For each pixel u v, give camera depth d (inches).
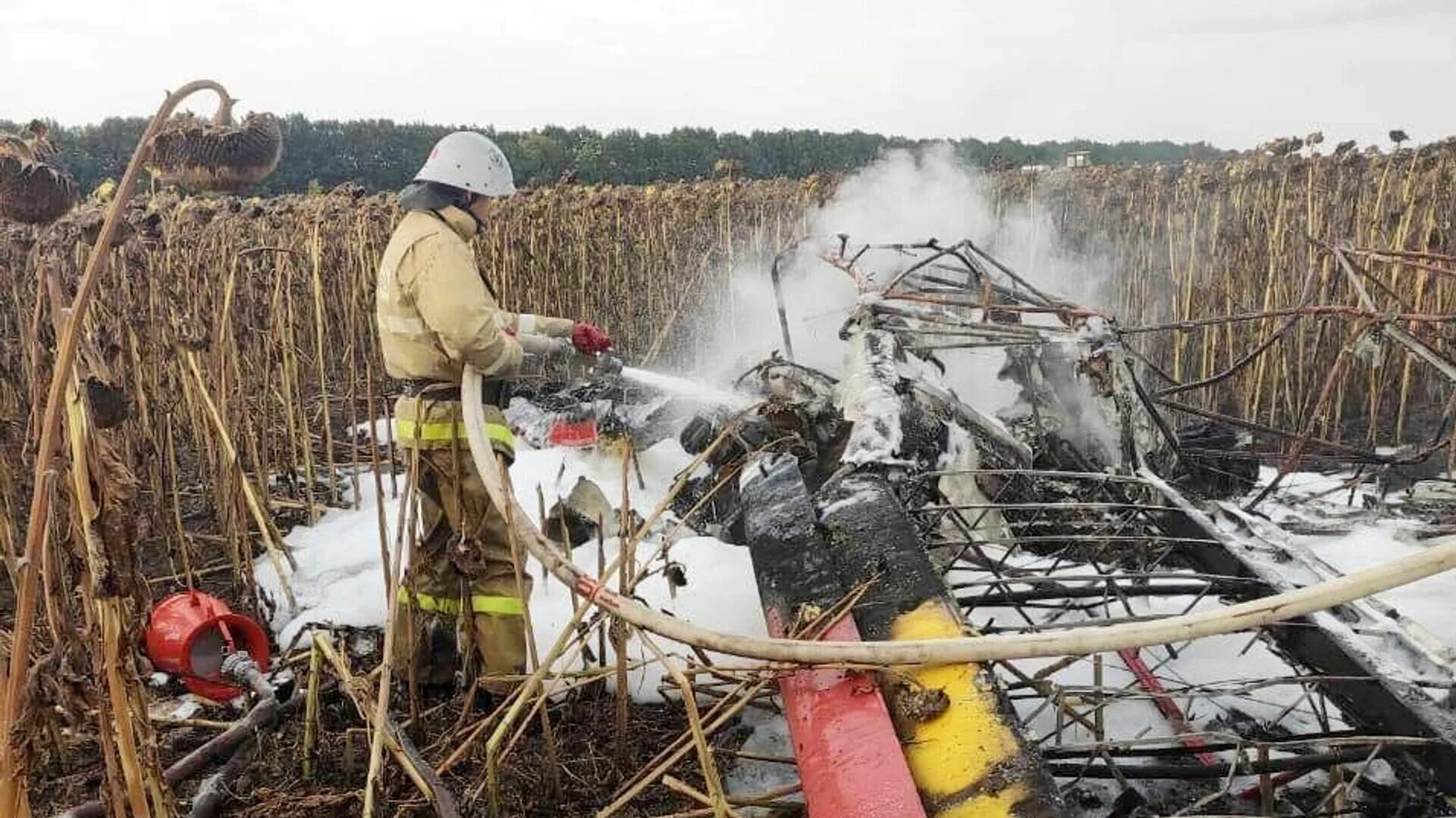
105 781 93.0
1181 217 393.1
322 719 127.7
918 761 82.2
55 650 77.4
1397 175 350.6
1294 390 331.0
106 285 165.9
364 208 336.2
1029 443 192.9
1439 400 330.6
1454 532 202.4
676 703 130.4
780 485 142.3
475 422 111.1
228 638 108.3
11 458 150.6
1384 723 101.1
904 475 141.6
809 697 93.0
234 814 109.2
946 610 99.8
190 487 233.0
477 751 117.1
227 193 95.3
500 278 364.8
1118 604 161.8
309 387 343.6
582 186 484.1
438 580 131.5
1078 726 125.6
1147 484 159.3
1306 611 74.5
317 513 217.5
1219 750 97.7
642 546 181.0
